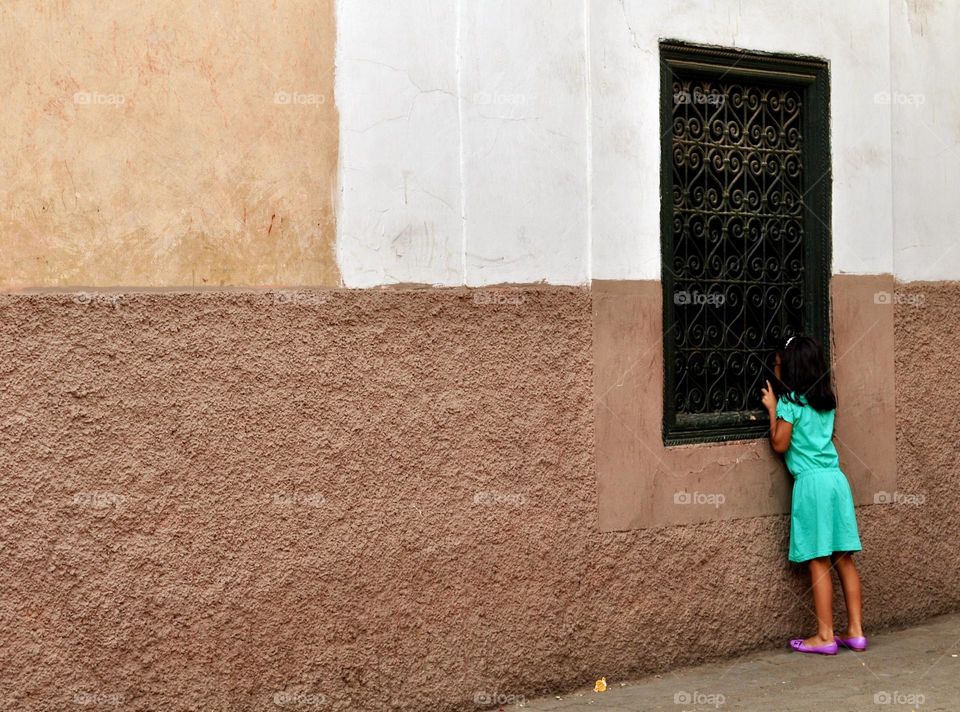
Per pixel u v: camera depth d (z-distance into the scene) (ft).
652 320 18.99
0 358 13.99
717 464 19.60
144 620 14.71
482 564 17.19
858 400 21.33
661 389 19.07
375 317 16.37
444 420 16.89
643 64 19.04
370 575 16.26
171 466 14.90
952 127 22.68
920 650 20.21
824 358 20.34
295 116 15.94
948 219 22.62
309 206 16.02
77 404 14.38
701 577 19.36
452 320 17.01
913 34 22.27
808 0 20.88
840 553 20.30
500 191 17.51
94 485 14.44
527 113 17.80
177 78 15.17
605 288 18.48
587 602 18.15
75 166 14.56
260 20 15.72
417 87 16.85
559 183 18.08
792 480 20.49
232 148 15.52
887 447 21.68
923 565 22.16
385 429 16.42
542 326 17.81
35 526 14.11
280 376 15.66
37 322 14.20
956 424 22.63
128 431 14.66
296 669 15.70
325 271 16.10
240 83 15.58
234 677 15.28
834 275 21.11
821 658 19.74
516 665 17.44
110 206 14.74
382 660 16.34
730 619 19.65
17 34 14.29
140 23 14.94
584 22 18.40
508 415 17.46
